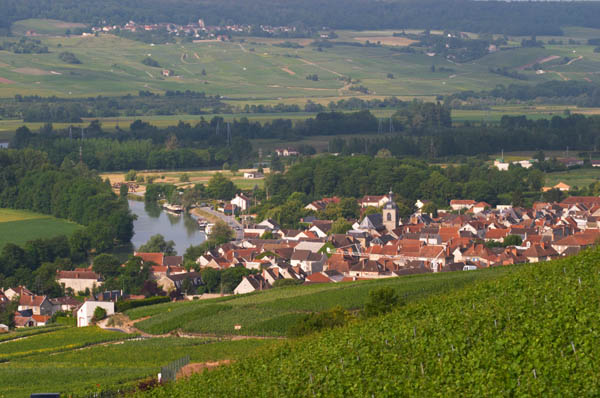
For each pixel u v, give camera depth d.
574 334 152.00
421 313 199.12
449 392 145.88
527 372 143.88
